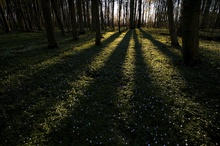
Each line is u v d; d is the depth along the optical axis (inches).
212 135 201.9
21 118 237.9
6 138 199.9
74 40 983.0
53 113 249.0
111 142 191.6
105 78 383.6
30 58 525.3
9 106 263.7
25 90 318.3
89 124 220.4
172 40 759.7
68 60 514.0
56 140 196.9
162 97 287.4
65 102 278.7
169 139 194.4
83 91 319.3
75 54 594.2
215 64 439.8
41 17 1945.1
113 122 227.1
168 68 438.9
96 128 215.3
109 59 540.1
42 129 214.1
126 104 272.5
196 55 435.5
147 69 438.3
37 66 446.9
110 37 1182.3
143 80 366.6
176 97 289.0
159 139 196.1
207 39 1045.2
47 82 354.3
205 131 207.2
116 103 275.6
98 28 775.7
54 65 458.3
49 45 687.1
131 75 397.4
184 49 442.9
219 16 1246.9
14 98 290.7
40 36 1218.0
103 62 506.9
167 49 679.7
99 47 749.9
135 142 192.4
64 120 229.9
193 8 392.2
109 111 253.4
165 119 230.2
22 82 347.9
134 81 363.3
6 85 331.3
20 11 1742.1
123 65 479.2
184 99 280.5
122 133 207.2
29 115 242.5
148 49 700.7
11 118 238.7
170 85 335.6
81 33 1385.3
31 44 824.3
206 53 573.9
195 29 410.3
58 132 208.5
